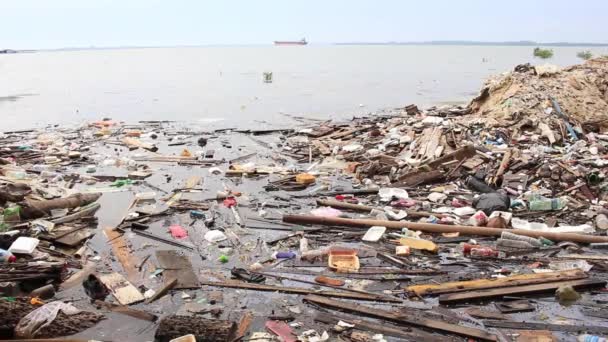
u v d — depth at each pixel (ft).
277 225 36.35
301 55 464.24
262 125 81.05
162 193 44.19
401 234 34.35
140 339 22.48
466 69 220.84
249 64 285.84
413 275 28.68
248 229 35.65
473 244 32.48
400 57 391.65
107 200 41.70
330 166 52.70
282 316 24.34
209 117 90.22
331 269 29.35
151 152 61.31
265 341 22.24
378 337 22.52
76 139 68.74
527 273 28.45
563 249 31.60
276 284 27.76
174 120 87.20
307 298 25.88
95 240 33.50
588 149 48.39
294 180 47.26
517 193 40.47
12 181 39.55
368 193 43.37
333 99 113.60
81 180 47.70
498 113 59.62
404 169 47.57
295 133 71.87
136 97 121.19
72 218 36.01
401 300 25.72
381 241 33.35
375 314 24.17
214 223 36.70
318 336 22.59
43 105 107.14
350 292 26.58
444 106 89.25
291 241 33.60
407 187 44.52
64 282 27.71
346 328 23.25
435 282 27.73
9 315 23.02
